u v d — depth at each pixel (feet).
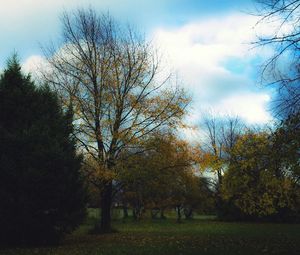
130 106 79.05
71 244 59.31
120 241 64.23
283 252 49.19
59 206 57.93
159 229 104.01
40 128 58.59
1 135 55.88
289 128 38.65
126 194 144.87
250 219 153.38
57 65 81.20
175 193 149.18
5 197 54.08
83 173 77.87
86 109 78.02
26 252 48.57
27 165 55.47
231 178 59.62
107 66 80.53
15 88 60.03
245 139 53.78
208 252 49.03
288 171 47.24
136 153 79.10
